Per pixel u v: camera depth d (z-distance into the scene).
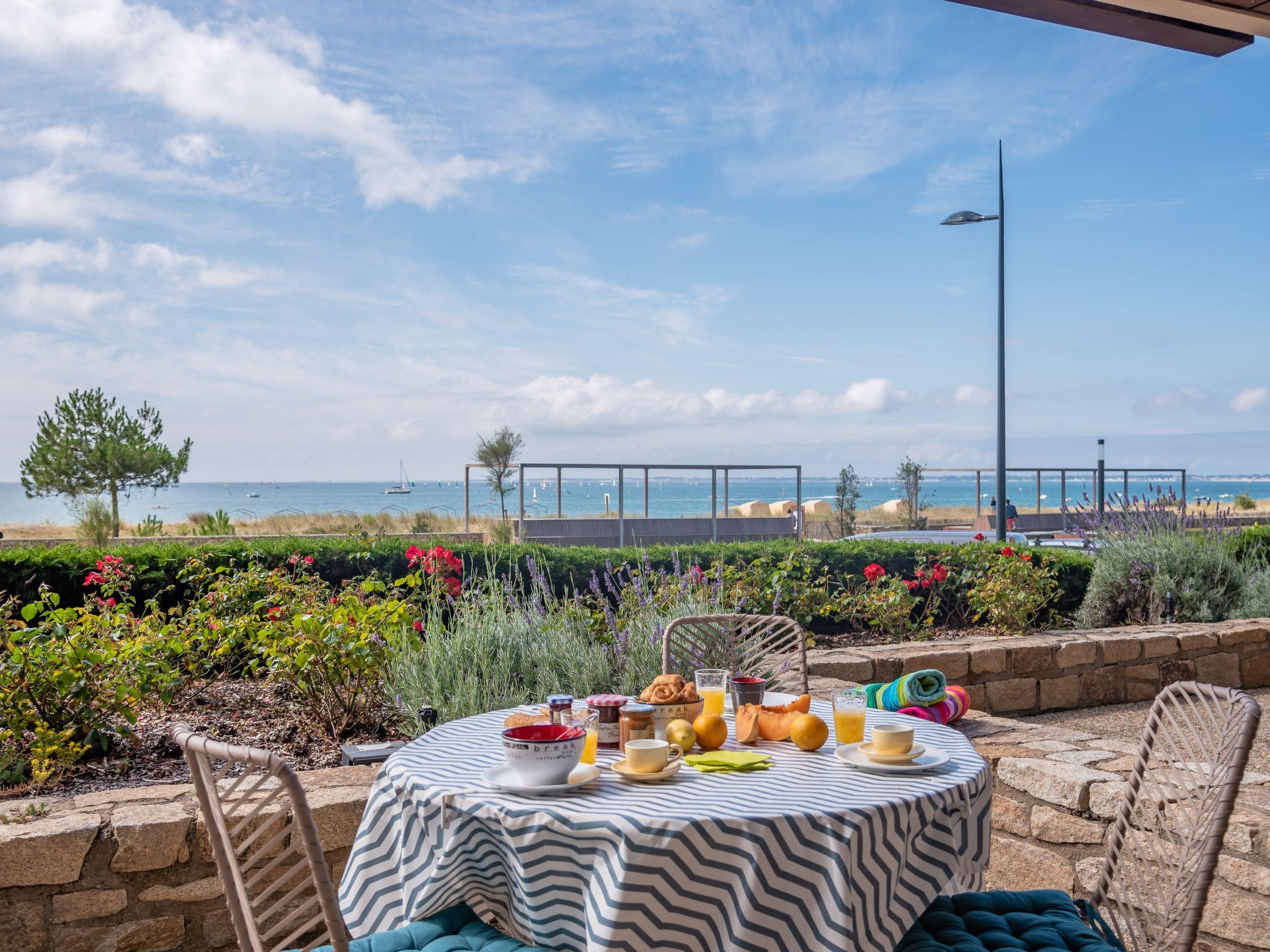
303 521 21.64
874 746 2.18
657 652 4.84
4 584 6.30
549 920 1.80
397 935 1.97
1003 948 2.02
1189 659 6.64
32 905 2.60
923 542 8.87
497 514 16.67
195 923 2.75
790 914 1.70
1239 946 2.63
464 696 4.28
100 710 3.94
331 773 3.21
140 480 21.41
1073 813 3.12
